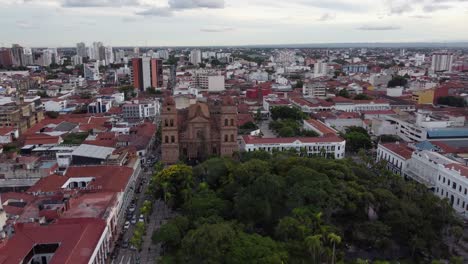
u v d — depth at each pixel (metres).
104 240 106.06
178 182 143.12
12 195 131.25
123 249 116.62
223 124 184.38
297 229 101.00
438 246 108.62
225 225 102.06
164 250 113.88
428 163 157.12
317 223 103.75
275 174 135.12
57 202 122.12
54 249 96.19
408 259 109.19
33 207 118.19
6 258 86.31
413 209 113.25
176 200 140.62
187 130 189.75
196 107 193.00
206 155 191.38
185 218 116.81
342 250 107.31
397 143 198.12
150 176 180.00
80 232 98.62
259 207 115.25
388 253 111.38
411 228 109.25
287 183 123.69
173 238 107.62
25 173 155.12
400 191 130.50
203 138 190.25
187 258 97.19
